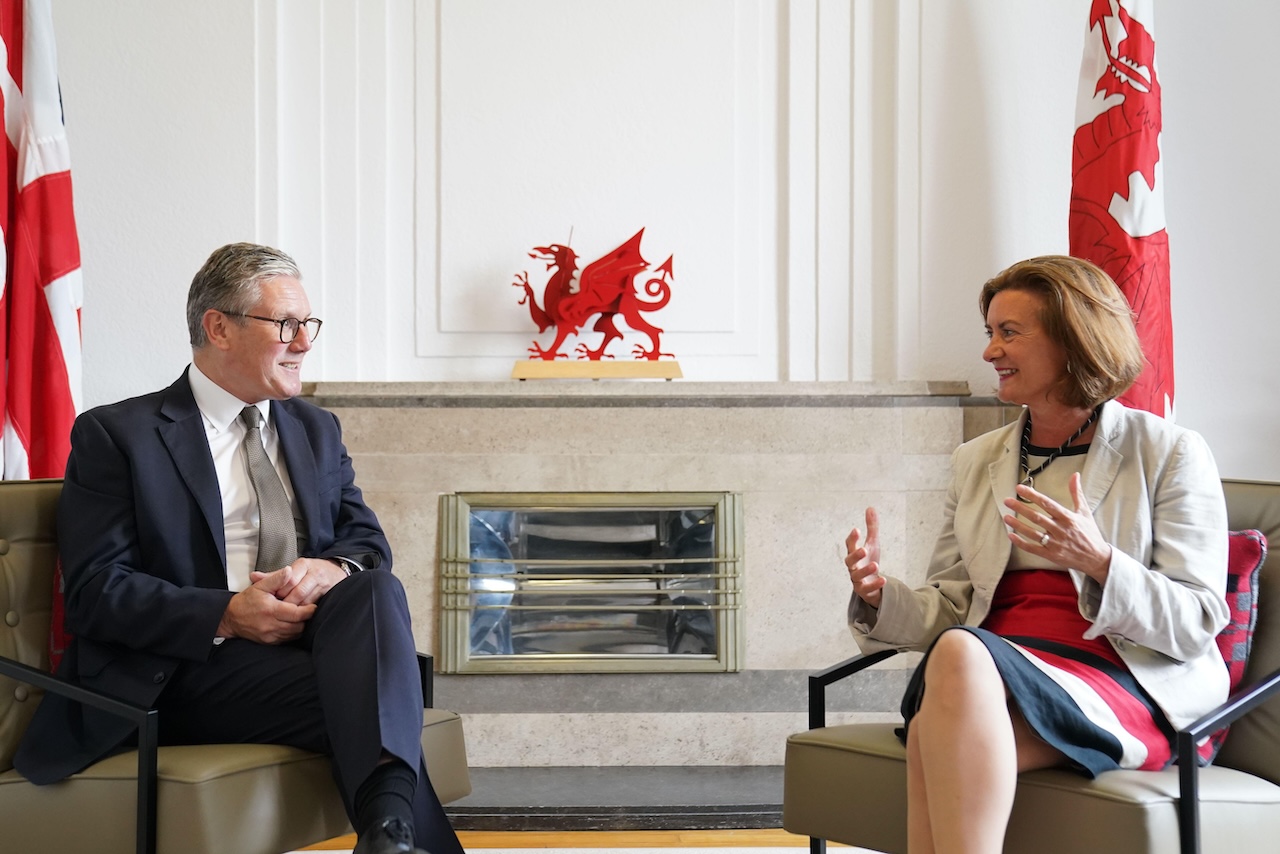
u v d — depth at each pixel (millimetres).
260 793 1609
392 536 3055
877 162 3391
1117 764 1546
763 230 3414
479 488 3062
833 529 3098
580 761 3043
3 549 1860
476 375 3373
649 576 3076
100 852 1584
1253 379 3395
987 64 3367
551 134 3393
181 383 1986
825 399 3100
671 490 3078
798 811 1768
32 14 2961
